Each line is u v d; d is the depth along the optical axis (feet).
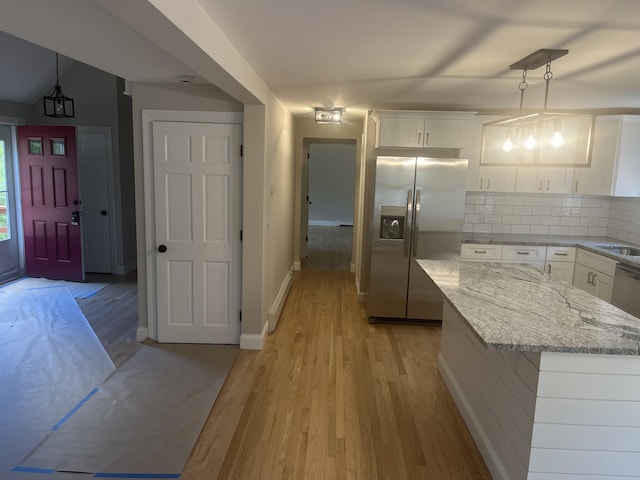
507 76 9.68
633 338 6.14
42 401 9.61
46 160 18.22
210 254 12.37
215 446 8.18
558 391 6.26
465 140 14.32
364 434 8.67
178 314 12.69
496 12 6.02
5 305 15.79
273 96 12.87
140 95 11.76
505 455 7.23
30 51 16.03
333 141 22.74
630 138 14.25
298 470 7.59
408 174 14.21
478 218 16.80
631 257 12.61
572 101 12.54
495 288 8.63
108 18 6.61
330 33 7.13
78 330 13.67
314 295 18.07
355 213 21.90
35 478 7.27
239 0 5.82
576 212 16.56
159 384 10.44
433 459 8.00
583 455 6.42
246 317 12.42
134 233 21.15
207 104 11.75
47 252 18.94
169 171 12.03
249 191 11.88
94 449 8.02
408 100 13.24
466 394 9.26
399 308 14.76
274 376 10.94
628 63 8.38
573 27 6.53
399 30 6.89
